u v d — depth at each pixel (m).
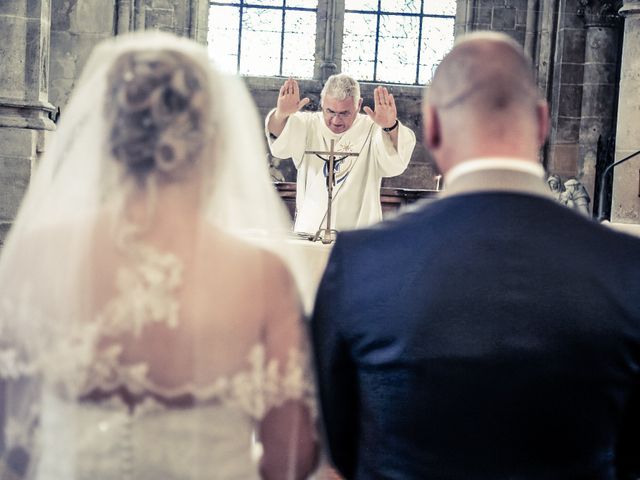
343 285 1.81
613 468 1.80
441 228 1.77
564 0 14.51
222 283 1.78
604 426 1.74
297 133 6.70
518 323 1.70
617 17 14.25
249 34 15.98
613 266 1.73
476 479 1.72
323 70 15.83
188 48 1.90
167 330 1.74
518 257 1.72
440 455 1.74
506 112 1.78
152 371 1.74
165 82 1.80
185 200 1.80
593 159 14.30
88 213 1.80
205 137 1.82
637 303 1.71
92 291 1.74
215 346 1.76
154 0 15.05
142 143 1.78
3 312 1.78
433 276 1.74
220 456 1.77
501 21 15.38
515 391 1.70
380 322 1.76
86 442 1.74
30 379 1.76
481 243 1.74
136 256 1.75
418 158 15.73
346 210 6.75
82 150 1.82
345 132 6.73
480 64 1.79
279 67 16.02
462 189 1.79
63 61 14.41
